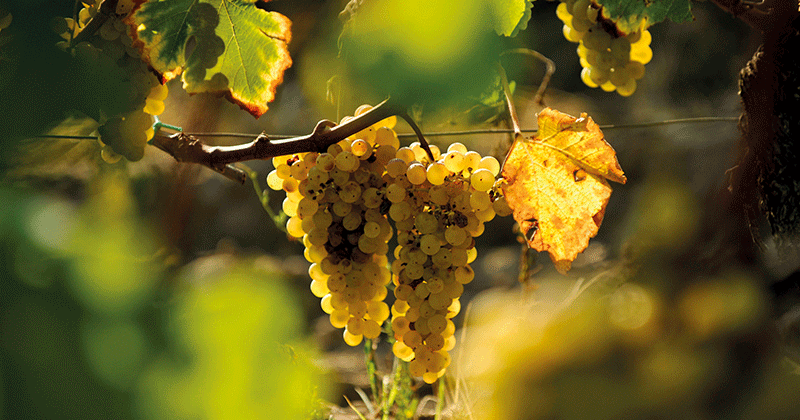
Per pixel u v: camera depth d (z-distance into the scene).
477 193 1.82
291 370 0.73
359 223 1.83
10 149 1.14
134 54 1.86
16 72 1.19
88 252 0.73
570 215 1.87
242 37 1.92
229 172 1.97
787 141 1.97
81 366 0.69
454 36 0.94
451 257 1.82
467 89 0.98
